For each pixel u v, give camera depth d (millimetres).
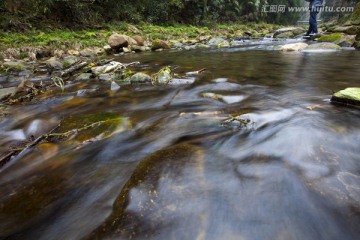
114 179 1466
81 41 10141
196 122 2217
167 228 1019
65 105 3123
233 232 994
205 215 1072
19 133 2318
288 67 4840
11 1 10578
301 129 1861
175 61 6566
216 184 1273
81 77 4707
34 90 3879
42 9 11602
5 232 1133
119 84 4086
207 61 6301
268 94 3010
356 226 998
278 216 1066
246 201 1156
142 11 17812
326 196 1155
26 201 1330
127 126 2189
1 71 5816
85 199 1309
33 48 8156
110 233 1022
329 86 3240
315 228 1006
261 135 1858
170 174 1331
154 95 3383
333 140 1677
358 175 1295
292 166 1410
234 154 1607
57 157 1771
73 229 1102
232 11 28453
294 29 14688
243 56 6938
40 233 1112
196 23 21531
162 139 1955
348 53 6445
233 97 2951
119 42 9625
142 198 1170
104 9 14945
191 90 3482
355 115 2115
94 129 2141
